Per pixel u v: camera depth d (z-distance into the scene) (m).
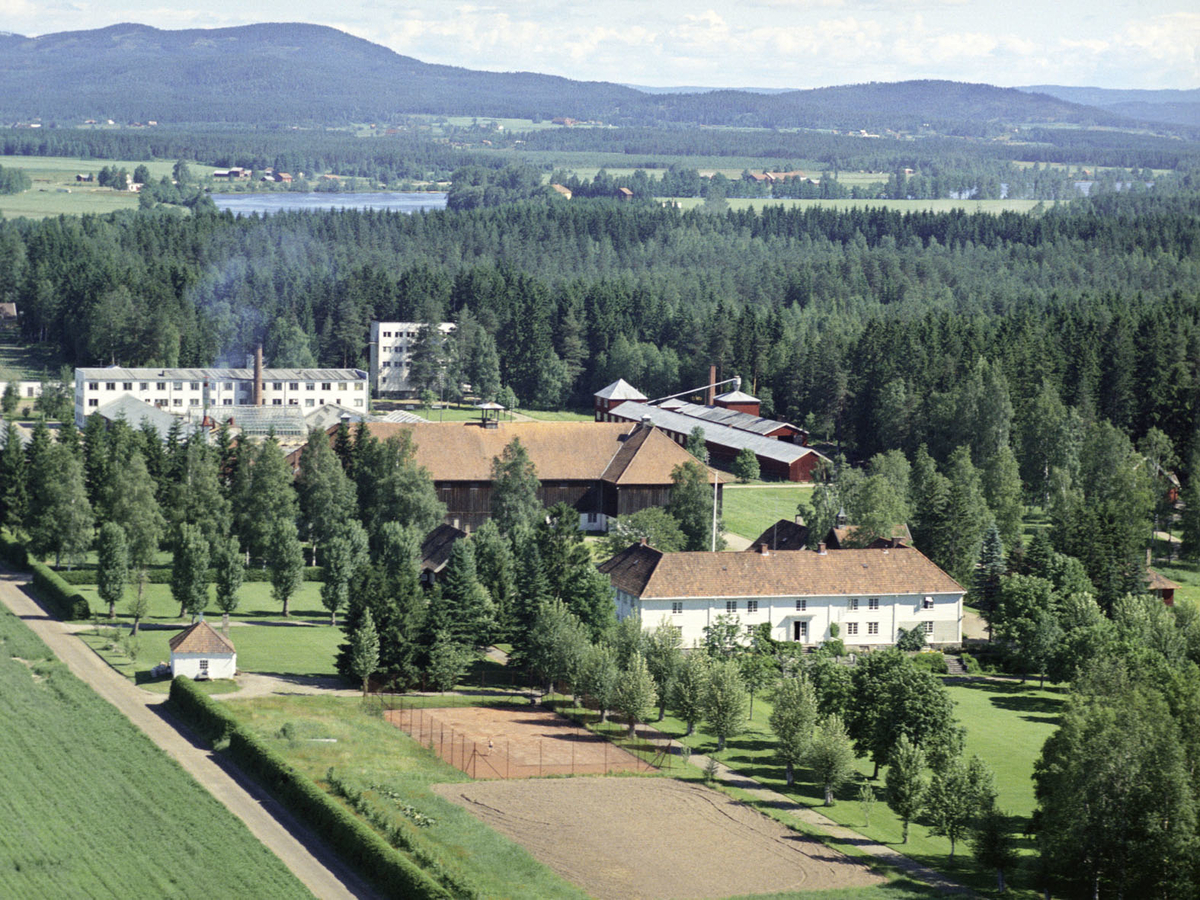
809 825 109.12
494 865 96.44
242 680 136.75
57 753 112.38
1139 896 97.75
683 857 100.75
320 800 101.88
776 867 100.00
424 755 119.31
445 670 138.88
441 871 93.12
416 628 139.75
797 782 119.88
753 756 126.12
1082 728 102.75
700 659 131.25
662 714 134.88
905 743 109.94
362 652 135.25
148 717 124.25
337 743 118.94
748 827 107.69
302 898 90.00
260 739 114.44
